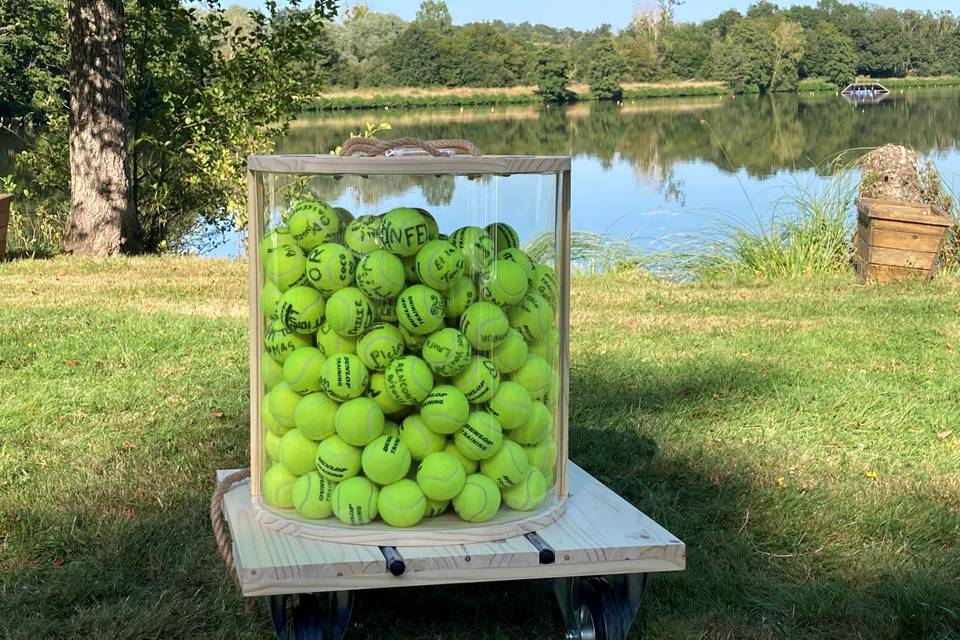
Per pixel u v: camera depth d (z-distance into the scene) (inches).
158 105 522.9
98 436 188.1
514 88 2509.8
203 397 213.8
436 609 129.0
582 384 227.9
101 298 323.0
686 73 2906.0
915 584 132.1
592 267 432.1
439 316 106.7
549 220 116.3
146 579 133.5
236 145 519.2
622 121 1710.1
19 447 182.1
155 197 518.6
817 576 137.3
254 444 119.0
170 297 326.6
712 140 1250.6
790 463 178.2
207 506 154.6
